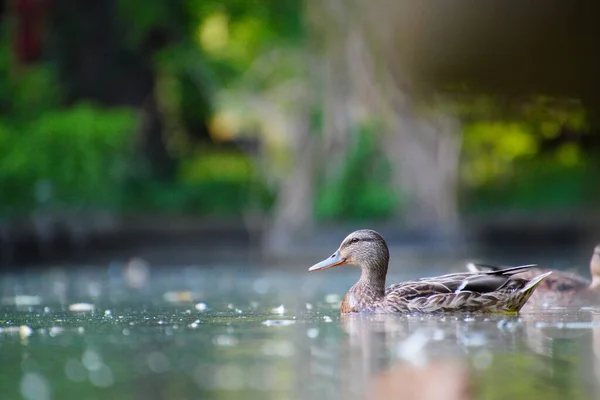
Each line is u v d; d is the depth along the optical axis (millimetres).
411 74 27906
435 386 6219
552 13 29438
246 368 6793
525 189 33344
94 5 30500
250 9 33656
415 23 27266
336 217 25984
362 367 6797
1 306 11914
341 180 26141
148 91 31375
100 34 30672
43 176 25641
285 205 25781
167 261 23359
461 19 28203
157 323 9453
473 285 10164
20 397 5977
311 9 26734
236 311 10852
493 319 9445
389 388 6156
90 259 23516
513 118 34219
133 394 6012
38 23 29828
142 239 24516
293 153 26266
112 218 25531
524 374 6598
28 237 23109
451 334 8273
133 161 28609
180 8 31719
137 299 12984
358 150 26312
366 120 26453
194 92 32438
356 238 10680
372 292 10539
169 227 24906
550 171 34031
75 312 10883
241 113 30422
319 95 26562
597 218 27188
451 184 26453
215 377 6484
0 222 23109
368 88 26516
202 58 32344
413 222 25812
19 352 7613
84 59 30578
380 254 10602
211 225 25453
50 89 29953
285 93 27719
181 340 8102
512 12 29078
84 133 26250
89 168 26062
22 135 26500
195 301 12555
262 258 23422
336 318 9789
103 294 14125
